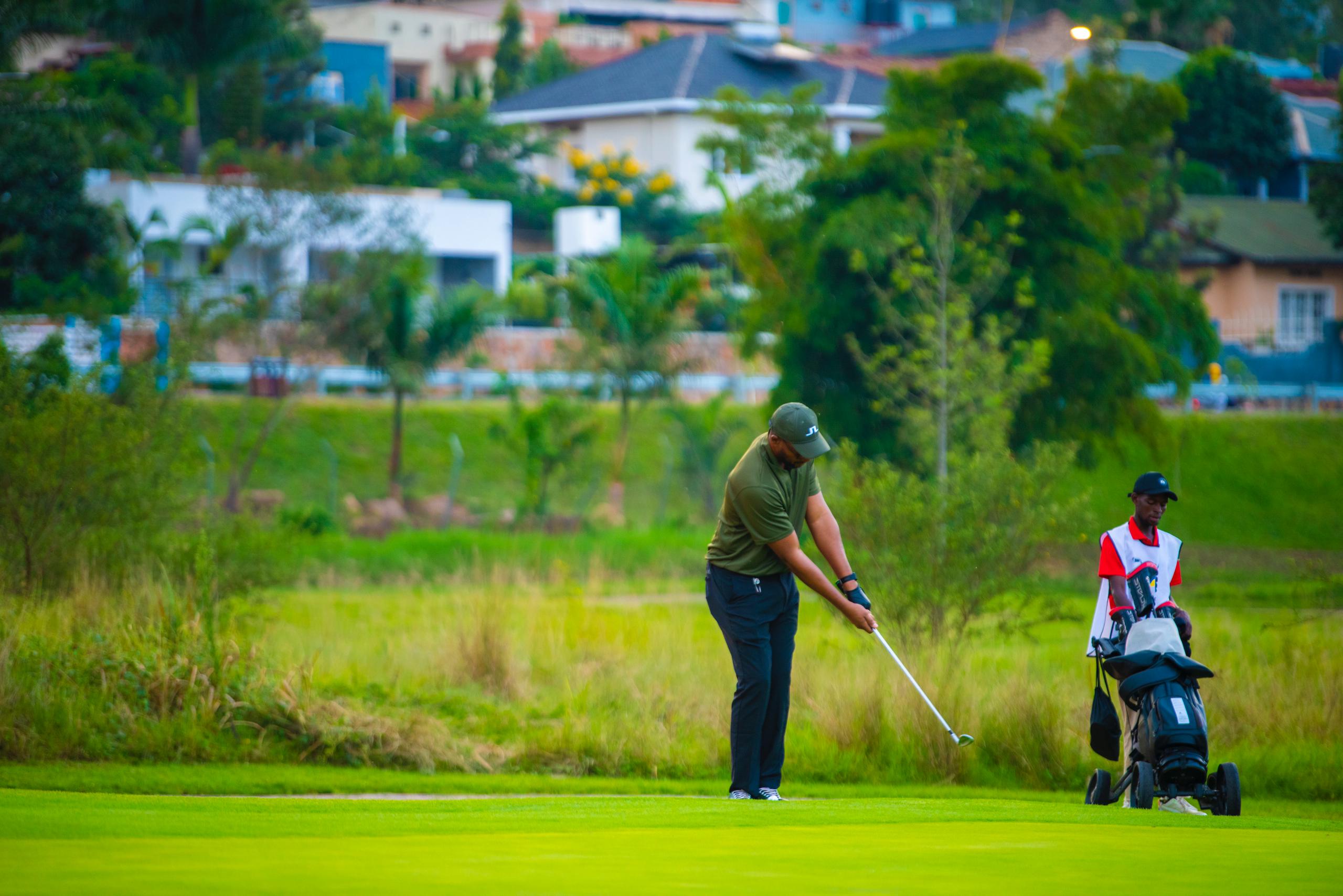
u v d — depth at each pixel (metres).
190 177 158.38
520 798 21.77
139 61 187.12
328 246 141.88
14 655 38.62
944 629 49.28
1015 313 96.81
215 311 126.56
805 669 44.62
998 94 105.44
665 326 129.00
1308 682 43.41
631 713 42.16
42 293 130.25
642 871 11.92
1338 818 32.12
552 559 94.06
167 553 50.78
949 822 16.73
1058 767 37.50
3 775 33.06
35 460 48.97
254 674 39.97
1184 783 24.86
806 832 15.23
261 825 15.02
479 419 136.00
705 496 128.88
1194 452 140.00
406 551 92.94
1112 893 11.16
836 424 100.94
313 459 124.06
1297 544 128.50
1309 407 172.38
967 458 61.06
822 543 24.42
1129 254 162.25
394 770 37.16
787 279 106.44
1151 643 25.52
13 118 136.50
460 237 170.62
